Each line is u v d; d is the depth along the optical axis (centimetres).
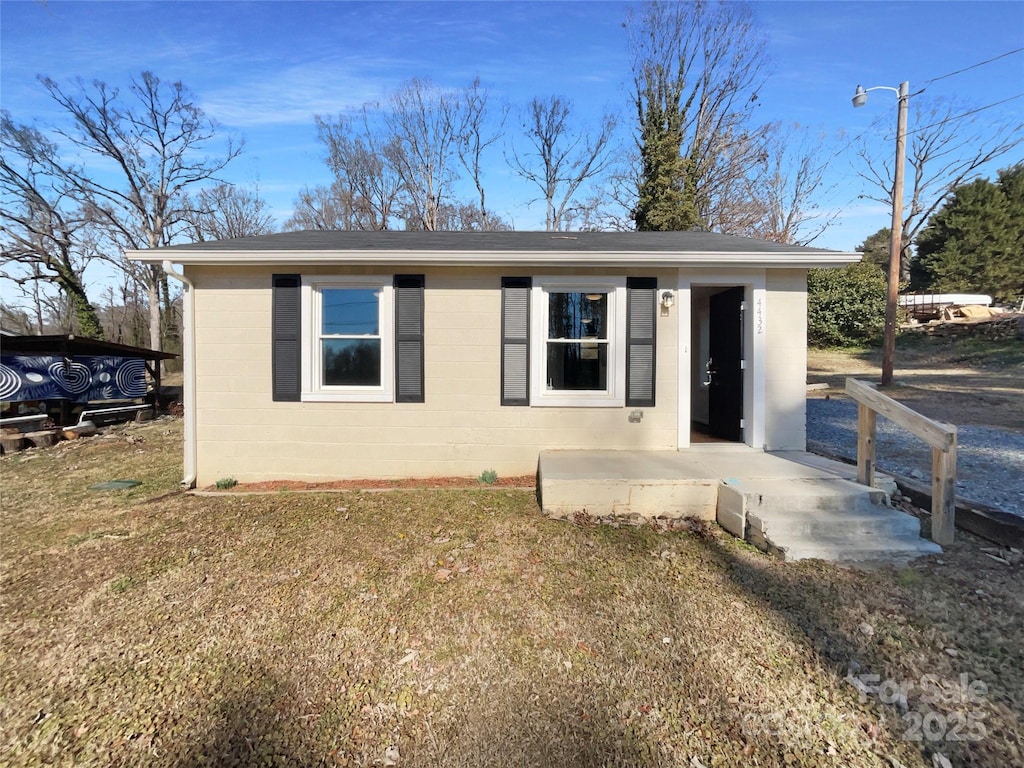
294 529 469
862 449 469
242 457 627
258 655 285
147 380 1335
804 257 574
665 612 322
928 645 283
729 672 264
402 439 624
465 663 275
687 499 484
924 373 1467
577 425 623
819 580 359
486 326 618
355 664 276
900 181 1249
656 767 208
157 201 2348
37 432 961
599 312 626
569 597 342
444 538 441
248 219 2914
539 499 542
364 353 625
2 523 511
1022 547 391
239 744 224
